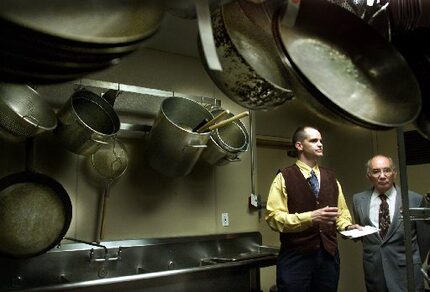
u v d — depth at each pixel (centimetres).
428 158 327
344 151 414
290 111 392
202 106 231
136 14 61
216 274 213
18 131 172
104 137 191
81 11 58
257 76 76
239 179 300
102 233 229
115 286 180
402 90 83
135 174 250
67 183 225
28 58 50
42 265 207
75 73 55
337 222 220
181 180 270
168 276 194
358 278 394
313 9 82
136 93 247
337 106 71
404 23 99
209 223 280
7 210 185
